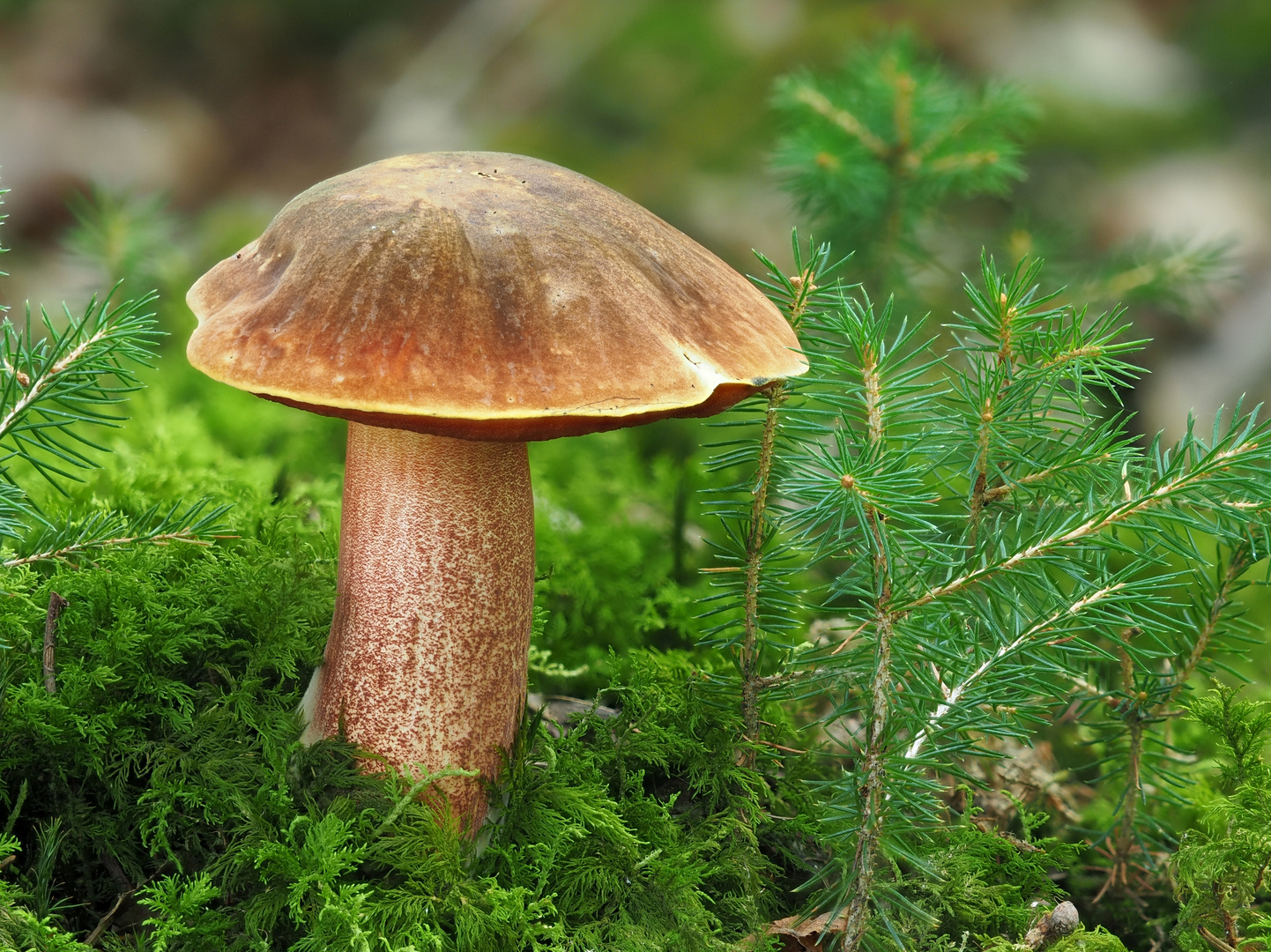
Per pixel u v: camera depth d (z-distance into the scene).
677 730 0.53
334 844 0.48
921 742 0.51
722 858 0.51
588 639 0.63
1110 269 0.69
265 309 0.47
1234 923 0.50
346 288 0.46
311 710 0.51
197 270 1.02
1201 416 0.95
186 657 0.53
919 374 0.49
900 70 0.67
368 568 0.49
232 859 0.49
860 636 0.50
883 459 0.47
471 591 0.49
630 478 0.76
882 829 0.48
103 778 0.50
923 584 0.48
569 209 0.48
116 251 0.75
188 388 0.80
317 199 0.48
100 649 0.51
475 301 0.46
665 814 0.51
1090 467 0.50
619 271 0.47
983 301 0.50
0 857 0.49
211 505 0.61
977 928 0.51
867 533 0.47
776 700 0.54
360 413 0.46
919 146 0.68
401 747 0.49
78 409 0.49
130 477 0.63
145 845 0.50
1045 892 0.52
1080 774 0.59
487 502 0.49
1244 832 0.50
